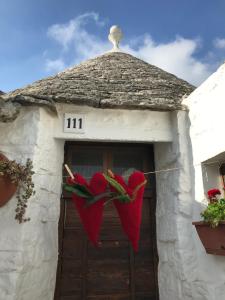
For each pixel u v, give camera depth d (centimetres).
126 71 439
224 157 283
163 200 360
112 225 368
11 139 297
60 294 333
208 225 253
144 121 351
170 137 349
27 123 304
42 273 294
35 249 281
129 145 403
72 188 219
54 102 318
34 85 396
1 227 267
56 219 334
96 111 344
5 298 248
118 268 354
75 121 337
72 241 355
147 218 380
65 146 390
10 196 271
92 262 352
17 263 256
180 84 427
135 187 223
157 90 378
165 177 360
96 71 429
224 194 292
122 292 345
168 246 335
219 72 274
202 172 301
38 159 299
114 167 396
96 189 222
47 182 313
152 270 358
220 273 262
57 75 435
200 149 305
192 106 326
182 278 297
